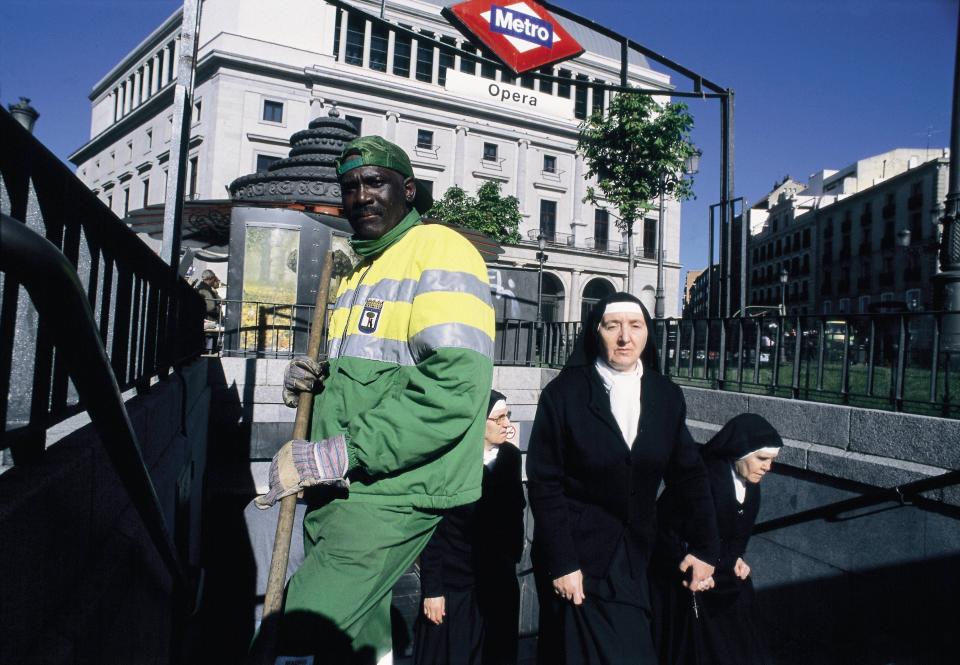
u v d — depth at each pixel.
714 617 2.94
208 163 33.38
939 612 3.12
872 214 56.44
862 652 3.50
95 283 1.91
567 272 41.81
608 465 2.59
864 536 3.60
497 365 8.63
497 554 3.32
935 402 3.38
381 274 1.88
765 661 3.04
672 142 14.34
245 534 5.92
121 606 1.82
